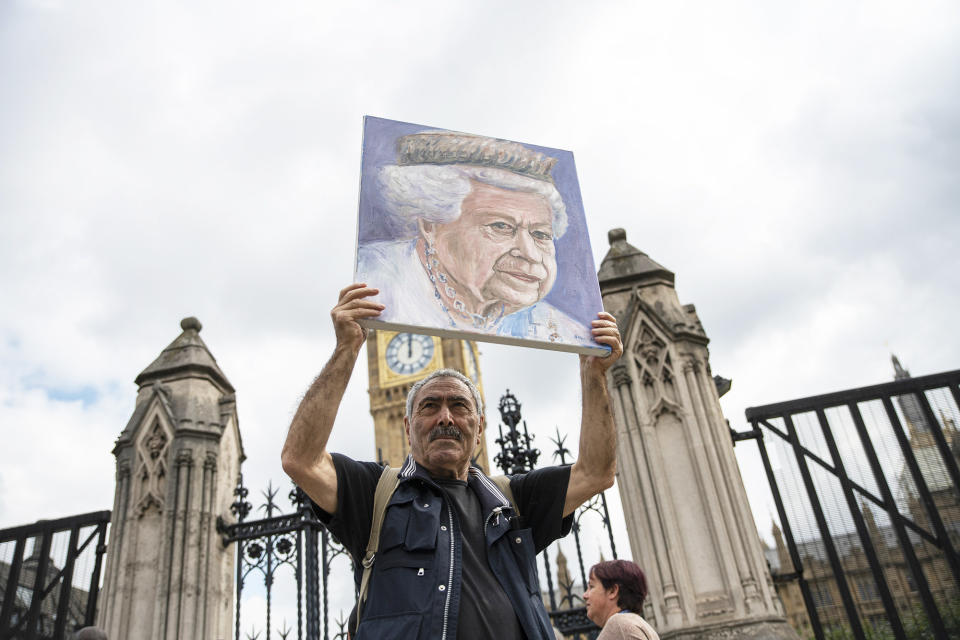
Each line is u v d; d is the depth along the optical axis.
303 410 2.56
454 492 2.71
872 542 8.75
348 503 2.61
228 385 11.53
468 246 3.02
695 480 8.90
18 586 9.87
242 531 9.84
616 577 4.14
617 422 9.41
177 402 10.65
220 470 10.41
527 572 2.60
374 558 2.53
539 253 3.11
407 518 2.56
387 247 2.89
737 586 8.14
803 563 8.93
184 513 9.73
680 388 9.42
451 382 2.90
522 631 2.42
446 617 2.29
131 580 9.41
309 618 8.99
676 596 8.17
